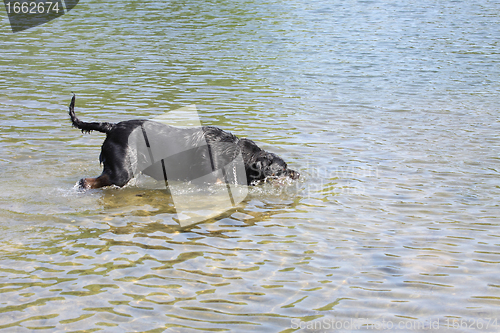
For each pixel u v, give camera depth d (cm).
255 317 433
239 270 510
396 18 2197
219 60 1523
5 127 966
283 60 1533
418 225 610
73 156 836
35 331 410
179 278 493
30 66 1430
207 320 428
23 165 788
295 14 2258
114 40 1752
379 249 555
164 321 425
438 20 2153
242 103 1141
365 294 471
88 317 429
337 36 1858
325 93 1231
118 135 734
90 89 1233
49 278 488
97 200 684
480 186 722
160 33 1859
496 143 902
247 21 2092
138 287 476
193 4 2445
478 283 491
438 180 745
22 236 572
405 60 1552
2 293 461
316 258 535
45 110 1076
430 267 518
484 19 2161
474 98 1195
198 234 590
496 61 1531
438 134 954
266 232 596
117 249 550
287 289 477
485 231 595
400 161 821
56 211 643
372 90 1259
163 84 1280
